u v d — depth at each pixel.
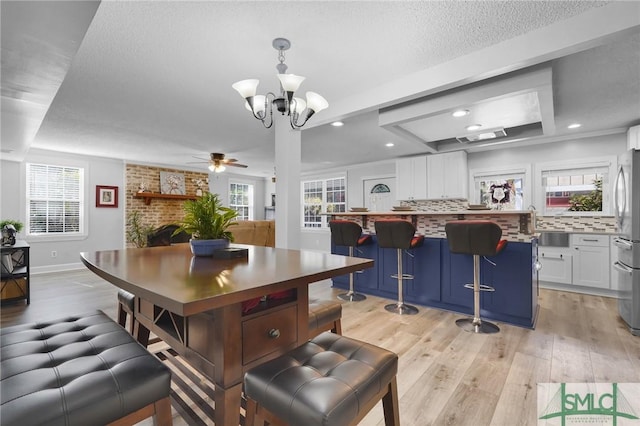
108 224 6.21
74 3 1.25
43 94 2.25
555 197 4.70
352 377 0.97
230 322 1.09
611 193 4.25
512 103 3.17
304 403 0.85
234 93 3.00
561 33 1.91
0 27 1.42
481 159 5.37
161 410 1.03
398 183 6.08
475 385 1.89
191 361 1.23
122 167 6.45
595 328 2.83
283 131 3.52
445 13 1.82
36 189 5.43
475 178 5.46
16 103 2.43
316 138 4.84
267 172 8.50
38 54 1.68
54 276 5.12
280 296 1.36
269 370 1.01
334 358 1.09
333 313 1.75
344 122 4.00
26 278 3.57
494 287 3.02
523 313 2.86
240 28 1.94
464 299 3.20
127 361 1.06
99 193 6.10
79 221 5.89
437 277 3.39
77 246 5.83
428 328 2.82
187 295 0.88
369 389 0.97
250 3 1.71
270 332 1.22
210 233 1.79
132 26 1.92
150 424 1.51
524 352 2.33
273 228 6.04
